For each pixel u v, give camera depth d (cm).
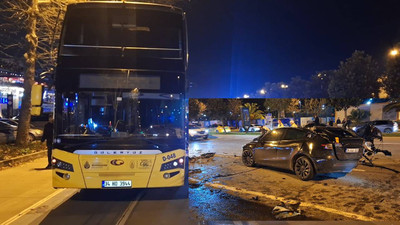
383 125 2778
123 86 657
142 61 673
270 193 766
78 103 643
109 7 701
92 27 683
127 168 623
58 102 641
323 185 829
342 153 859
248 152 1115
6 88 2838
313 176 874
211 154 1464
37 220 581
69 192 779
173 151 641
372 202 671
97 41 678
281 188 809
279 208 620
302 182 869
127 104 650
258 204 679
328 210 624
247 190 799
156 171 629
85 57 664
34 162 1229
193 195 761
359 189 779
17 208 650
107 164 621
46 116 2308
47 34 1566
